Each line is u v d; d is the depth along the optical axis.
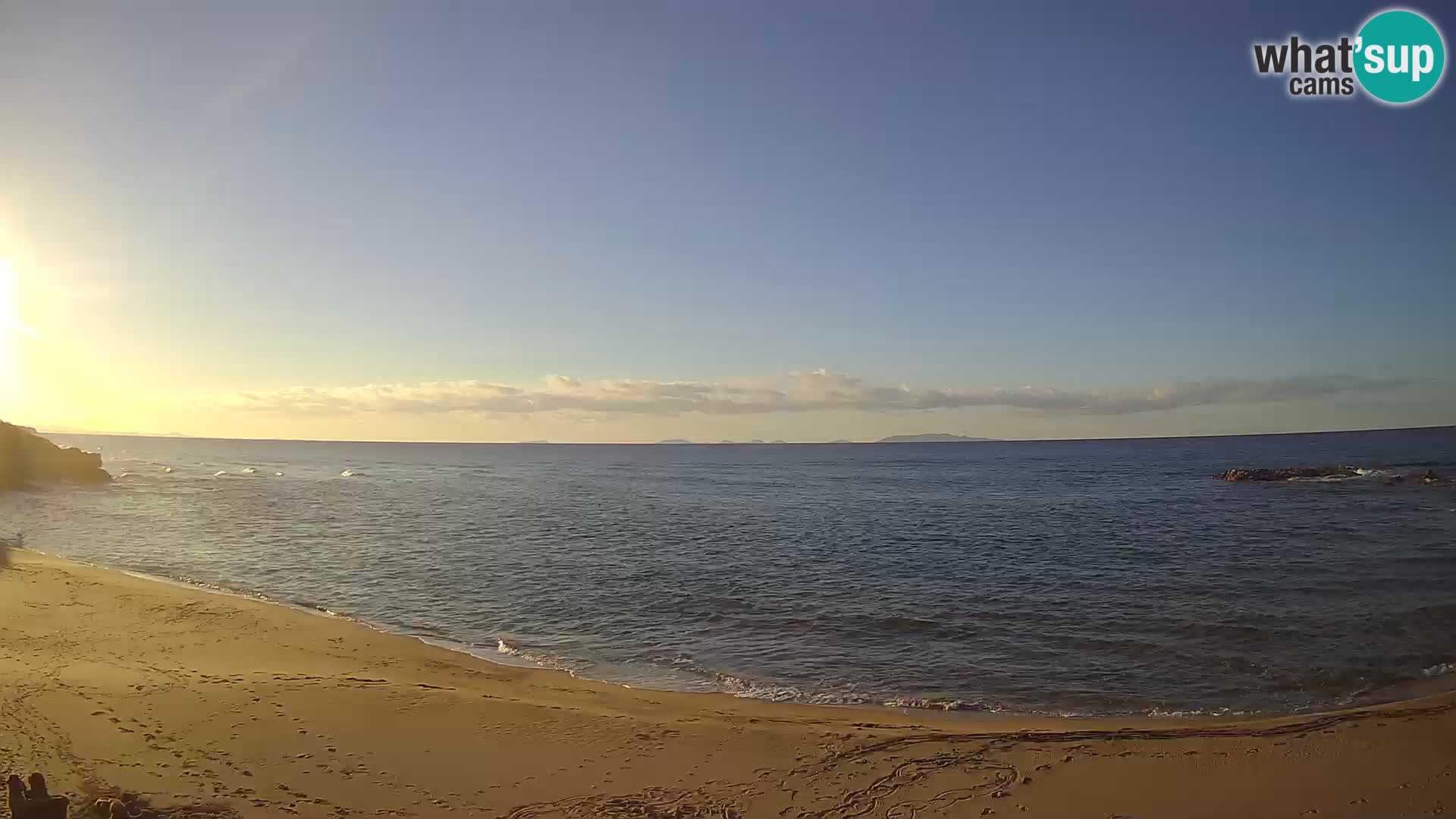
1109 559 27.17
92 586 20.30
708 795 8.84
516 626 18.66
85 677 12.12
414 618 19.50
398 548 31.27
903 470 104.94
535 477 91.44
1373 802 8.43
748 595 21.89
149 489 61.69
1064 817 8.27
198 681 12.24
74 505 48.19
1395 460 84.94
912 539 33.66
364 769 9.23
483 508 49.50
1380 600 19.55
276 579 24.77
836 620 18.95
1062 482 74.06
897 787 9.05
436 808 8.31
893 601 20.86
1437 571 23.23
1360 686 13.49
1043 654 15.87
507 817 8.19
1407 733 10.38
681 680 14.55
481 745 10.11
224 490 62.62
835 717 12.20
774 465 131.00
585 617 19.56
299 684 12.32
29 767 8.67
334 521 41.38
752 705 12.91
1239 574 23.45
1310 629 16.97
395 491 64.81
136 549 30.92
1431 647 15.55
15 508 45.78
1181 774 9.31
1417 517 37.06
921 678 14.53
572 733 10.64
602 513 46.56
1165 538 32.12
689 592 22.27
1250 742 10.33
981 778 9.30
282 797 8.36
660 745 10.27
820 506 51.06
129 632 15.75
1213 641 16.34
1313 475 62.09
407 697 11.89
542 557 28.84
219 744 9.69
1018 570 25.44
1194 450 171.38
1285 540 30.47
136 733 9.86
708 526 39.09
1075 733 10.91
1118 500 52.19
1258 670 14.43
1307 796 8.62
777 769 9.57
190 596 20.05
